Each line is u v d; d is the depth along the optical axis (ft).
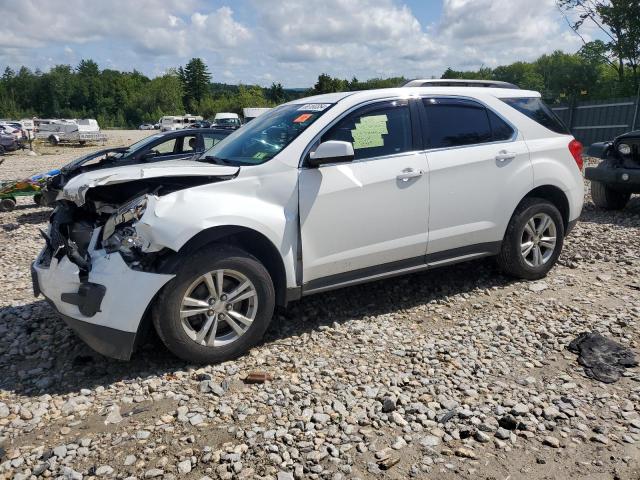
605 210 30.22
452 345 13.65
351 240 14.29
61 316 12.57
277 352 13.43
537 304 15.99
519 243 17.13
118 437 10.15
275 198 13.30
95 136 147.64
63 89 416.26
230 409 10.98
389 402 10.95
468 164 15.80
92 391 11.81
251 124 16.71
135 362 13.03
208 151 16.49
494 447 9.76
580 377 11.99
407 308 16.02
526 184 16.87
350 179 14.08
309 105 15.44
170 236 11.66
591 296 16.48
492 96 17.04
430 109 15.70
